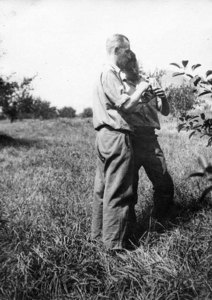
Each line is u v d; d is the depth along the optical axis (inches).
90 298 112.8
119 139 129.4
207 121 133.6
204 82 123.2
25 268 123.9
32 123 927.0
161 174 146.4
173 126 450.3
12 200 196.2
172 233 140.9
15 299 112.7
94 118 133.9
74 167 290.4
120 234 133.7
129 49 135.2
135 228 148.8
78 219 158.1
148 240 138.1
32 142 516.4
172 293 107.7
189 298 109.8
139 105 140.9
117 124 128.1
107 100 130.1
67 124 855.7
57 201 184.5
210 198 168.2
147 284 115.3
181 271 115.8
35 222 157.4
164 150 310.5
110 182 132.2
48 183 231.1
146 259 128.0
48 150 411.5
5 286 118.4
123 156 129.8
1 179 250.5
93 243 141.9
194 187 184.9
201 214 154.0
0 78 616.7
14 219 162.9
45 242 137.9
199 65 122.7
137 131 142.6
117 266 128.3
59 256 129.0
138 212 166.4
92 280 121.7
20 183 237.9
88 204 177.9
